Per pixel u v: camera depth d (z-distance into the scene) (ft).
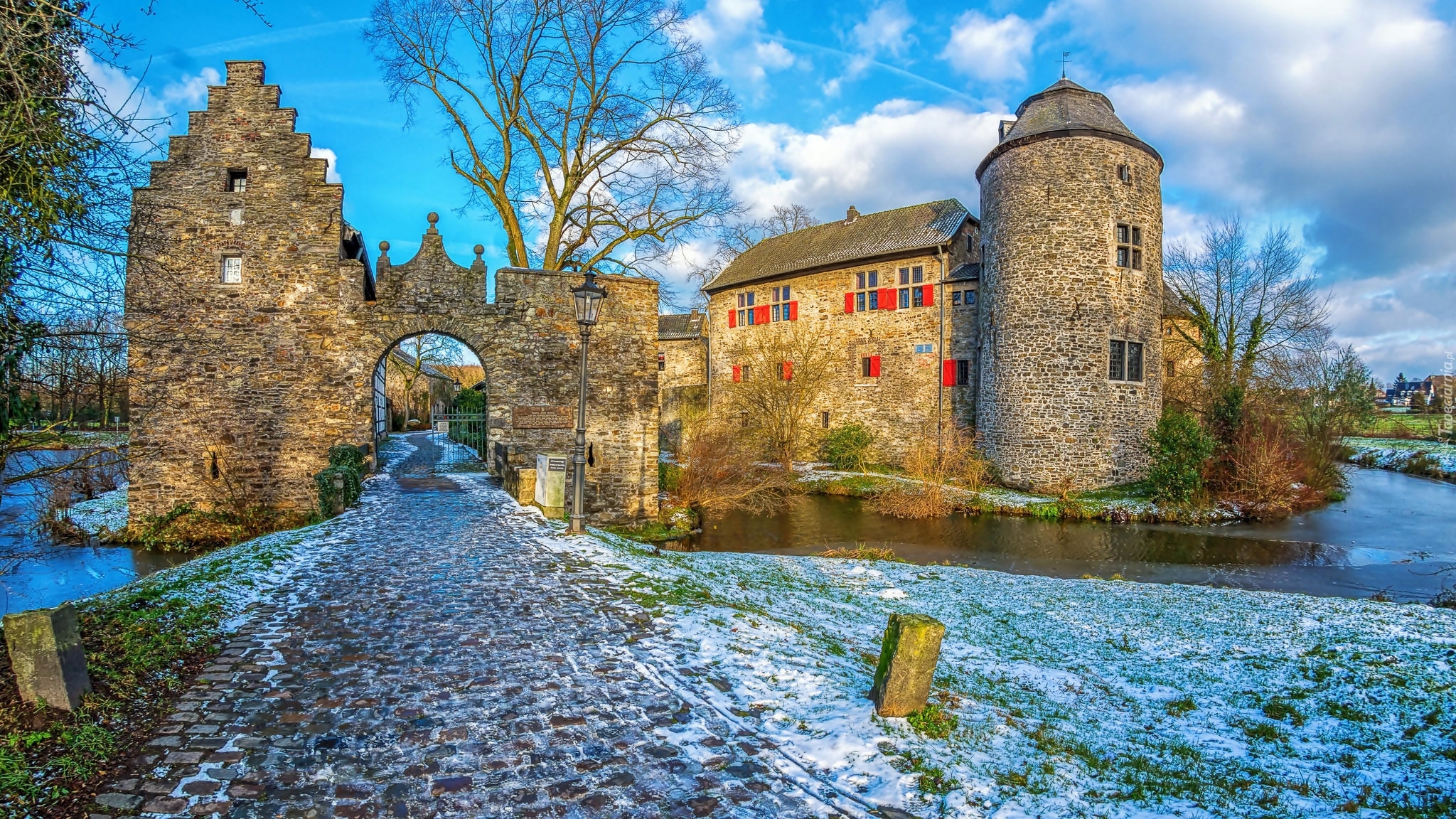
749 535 64.34
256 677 17.53
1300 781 16.74
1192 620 32.86
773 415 97.25
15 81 16.87
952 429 85.15
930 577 42.19
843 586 38.83
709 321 130.41
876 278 104.27
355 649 19.58
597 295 37.04
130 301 46.57
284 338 56.44
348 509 42.29
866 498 82.28
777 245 127.03
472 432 96.99
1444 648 27.61
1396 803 15.62
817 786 13.38
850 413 107.04
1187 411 88.99
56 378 22.52
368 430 57.36
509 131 75.00
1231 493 70.69
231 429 55.83
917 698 16.63
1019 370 79.10
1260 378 93.04
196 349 55.57
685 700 16.92
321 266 56.85
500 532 36.29
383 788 12.81
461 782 13.09
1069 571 50.60
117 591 23.89
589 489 61.62
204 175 56.29
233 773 13.12
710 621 23.08
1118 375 77.46
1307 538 59.77
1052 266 76.84
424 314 57.93
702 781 13.41
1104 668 26.37
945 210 102.68
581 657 19.49
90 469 30.99
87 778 12.61
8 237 18.81
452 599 24.57
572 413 60.95
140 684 16.46
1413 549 55.93
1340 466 108.58
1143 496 72.38
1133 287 78.33
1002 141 84.02
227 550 31.19
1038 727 18.43
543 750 14.37
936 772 14.15
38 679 14.26
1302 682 24.58
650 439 63.46
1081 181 76.38
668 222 79.82
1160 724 20.70
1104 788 14.76
